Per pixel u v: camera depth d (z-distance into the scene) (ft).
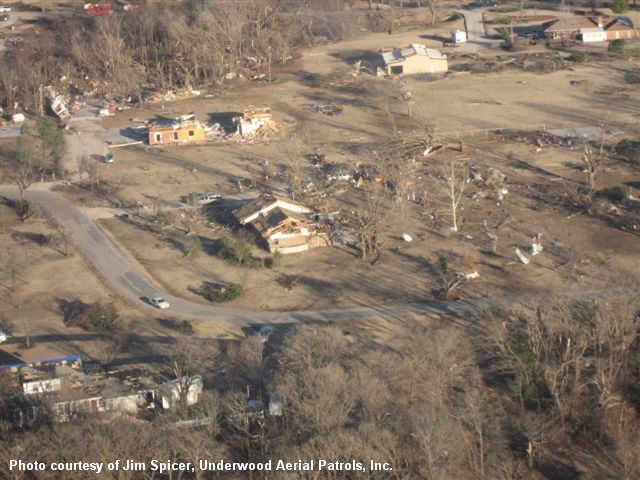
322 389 263.90
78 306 352.49
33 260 393.29
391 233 403.13
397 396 277.03
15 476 245.24
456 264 372.58
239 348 311.68
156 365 308.40
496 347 304.91
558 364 296.30
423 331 321.11
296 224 398.62
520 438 276.82
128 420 265.95
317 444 252.01
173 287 366.63
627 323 305.12
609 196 428.15
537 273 364.38
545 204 426.10
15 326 339.77
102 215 437.17
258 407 276.62
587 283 354.33
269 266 380.78
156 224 416.87
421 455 253.24
